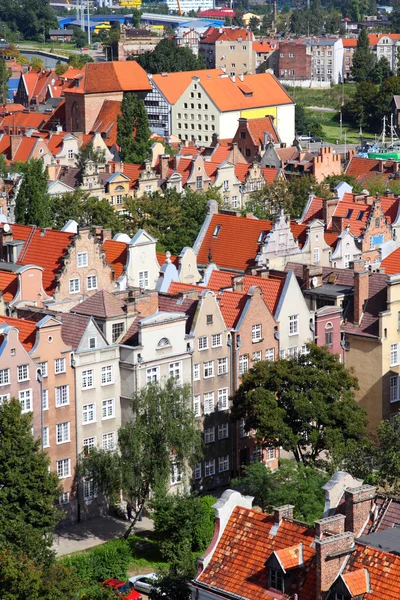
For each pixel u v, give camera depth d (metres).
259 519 137.88
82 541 194.75
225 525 138.88
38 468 175.38
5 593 153.75
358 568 128.38
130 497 195.00
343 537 128.75
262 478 184.38
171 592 156.75
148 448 194.12
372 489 135.38
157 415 195.75
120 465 193.38
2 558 156.62
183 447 196.12
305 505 176.75
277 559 131.75
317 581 127.88
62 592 160.12
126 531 198.12
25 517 174.50
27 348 195.62
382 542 130.75
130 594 176.38
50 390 196.38
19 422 175.88
